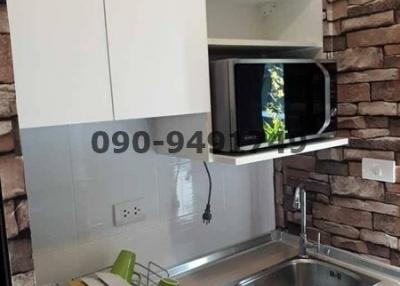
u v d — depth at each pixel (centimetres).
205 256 158
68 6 87
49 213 120
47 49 85
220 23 154
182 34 107
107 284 108
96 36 92
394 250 139
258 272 149
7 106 70
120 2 95
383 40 134
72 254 125
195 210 155
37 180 117
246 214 173
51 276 121
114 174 133
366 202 146
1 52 69
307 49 152
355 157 147
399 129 133
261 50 147
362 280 139
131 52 98
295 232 175
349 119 147
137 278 136
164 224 146
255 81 117
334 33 148
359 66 142
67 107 89
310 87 133
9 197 70
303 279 158
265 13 166
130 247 138
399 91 132
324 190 160
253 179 174
